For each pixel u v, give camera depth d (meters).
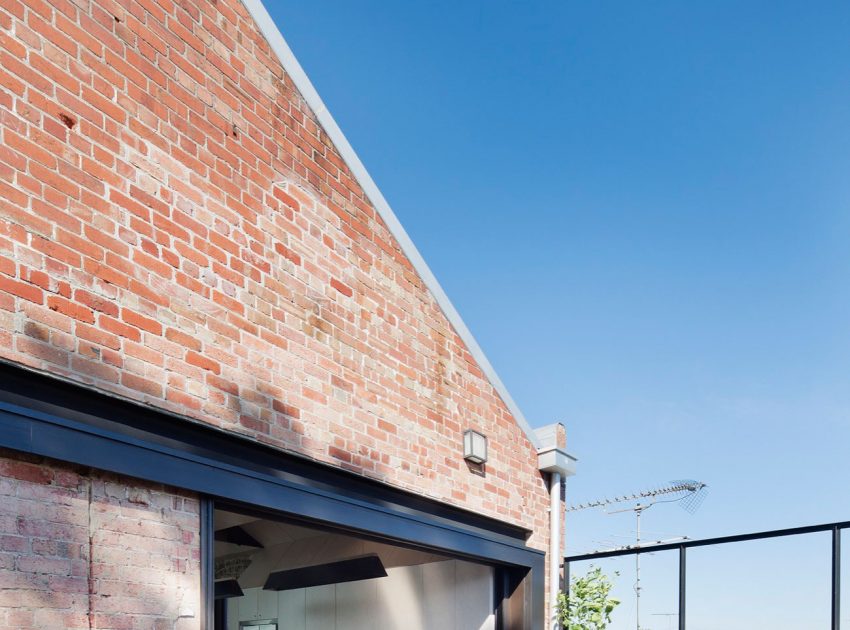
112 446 3.35
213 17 4.35
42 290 3.20
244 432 4.07
